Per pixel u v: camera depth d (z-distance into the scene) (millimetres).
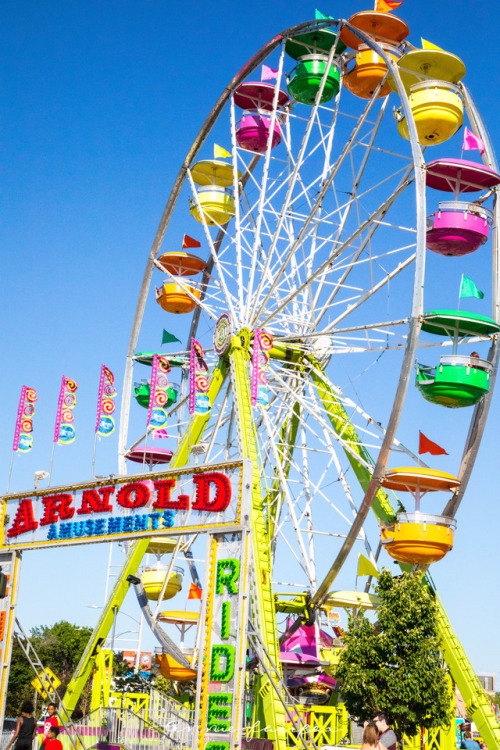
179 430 50531
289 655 42281
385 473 35812
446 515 37094
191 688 48281
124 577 41312
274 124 41375
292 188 39594
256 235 41594
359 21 40781
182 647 48156
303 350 44219
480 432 36156
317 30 40875
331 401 44656
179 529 24953
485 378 35375
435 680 34344
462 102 39250
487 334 36219
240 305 42406
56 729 21625
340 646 43688
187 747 28047
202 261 50469
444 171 36906
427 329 37156
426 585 38094
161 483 26203
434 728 36781
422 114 37938
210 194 48406
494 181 37500
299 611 42938
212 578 23312
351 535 37656
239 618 22250
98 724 31219
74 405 33781
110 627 41656
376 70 41469
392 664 35469
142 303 49875
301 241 39406
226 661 22141
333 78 42188
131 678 72062
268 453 44344
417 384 35688
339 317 42562
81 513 28484
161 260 49875
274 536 42281
